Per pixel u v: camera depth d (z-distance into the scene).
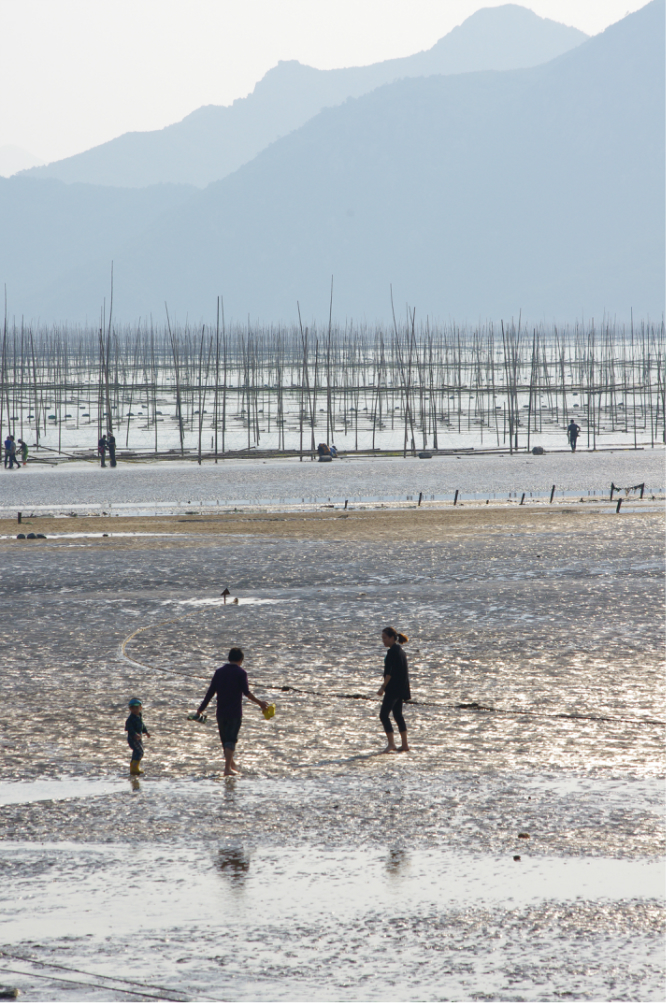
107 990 37.22
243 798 59.06
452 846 51.09
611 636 102.12
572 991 36.81
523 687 83.81
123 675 89.94
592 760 65.31
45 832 53.97
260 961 39.28
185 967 38.88
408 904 44.22
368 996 36.56
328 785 61.19
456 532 183.88
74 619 115.12
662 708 77.12
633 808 56.38
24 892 46.28
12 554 165.62
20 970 38.88
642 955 39.44
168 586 135.75
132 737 64.06
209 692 65.44
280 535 183.00
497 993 36.69
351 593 129.12
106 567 151.88
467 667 90.94
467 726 73.50
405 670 68.62
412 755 67.06
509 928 41.84
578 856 49.53
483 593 127.50
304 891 45.78
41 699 82.19
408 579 138.88
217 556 160.75
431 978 37.81
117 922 42.88
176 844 51.94
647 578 135.88
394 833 52.97
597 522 193.75
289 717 76.50
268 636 105.06
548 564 149.12
